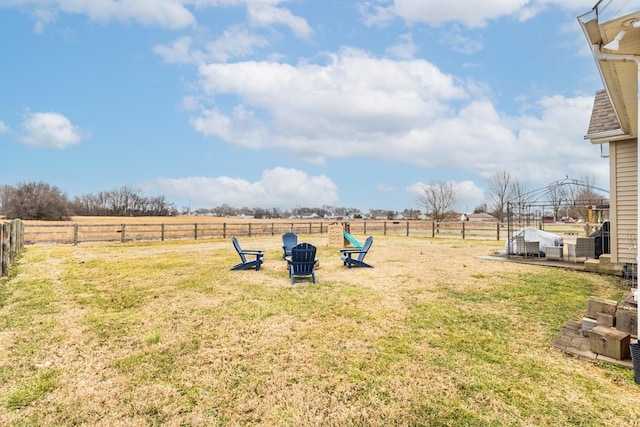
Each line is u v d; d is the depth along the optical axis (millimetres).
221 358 3412
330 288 6332
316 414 2510
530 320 4500
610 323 3631
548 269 8273
